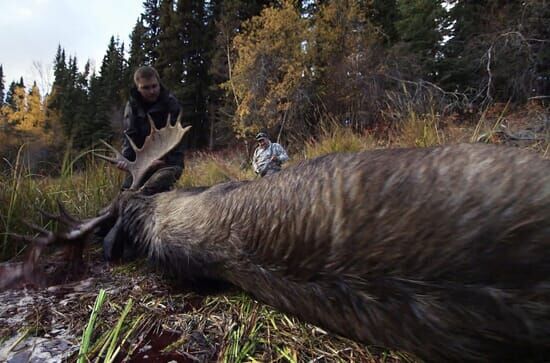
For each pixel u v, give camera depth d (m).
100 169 5.35
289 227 1.55
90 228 3.29
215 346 2.00
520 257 1.01
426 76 18.48
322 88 17.98
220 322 2.20
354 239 1.30
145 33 45.91
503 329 1.05
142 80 4.61
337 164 1.50
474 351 1.12
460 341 1.13
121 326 2.20
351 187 1.37
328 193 1.43
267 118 19.42
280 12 20.97
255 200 1.83
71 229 3.29
